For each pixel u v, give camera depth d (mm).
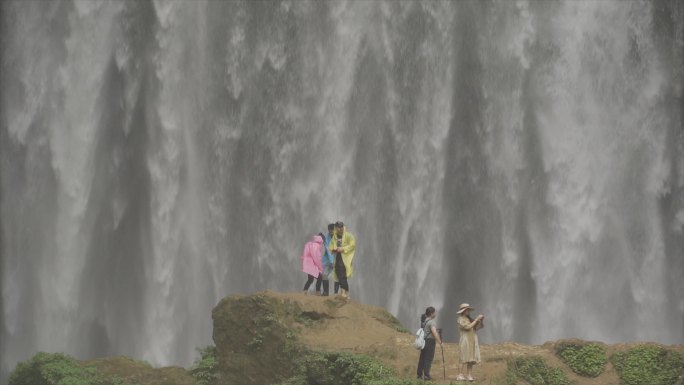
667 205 115688
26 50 118438
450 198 116500
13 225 116438
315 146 117250
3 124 117625
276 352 63750
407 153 117000
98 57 118250
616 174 115438
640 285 114000
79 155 116875
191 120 117625
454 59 117875
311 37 118688
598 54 116812
